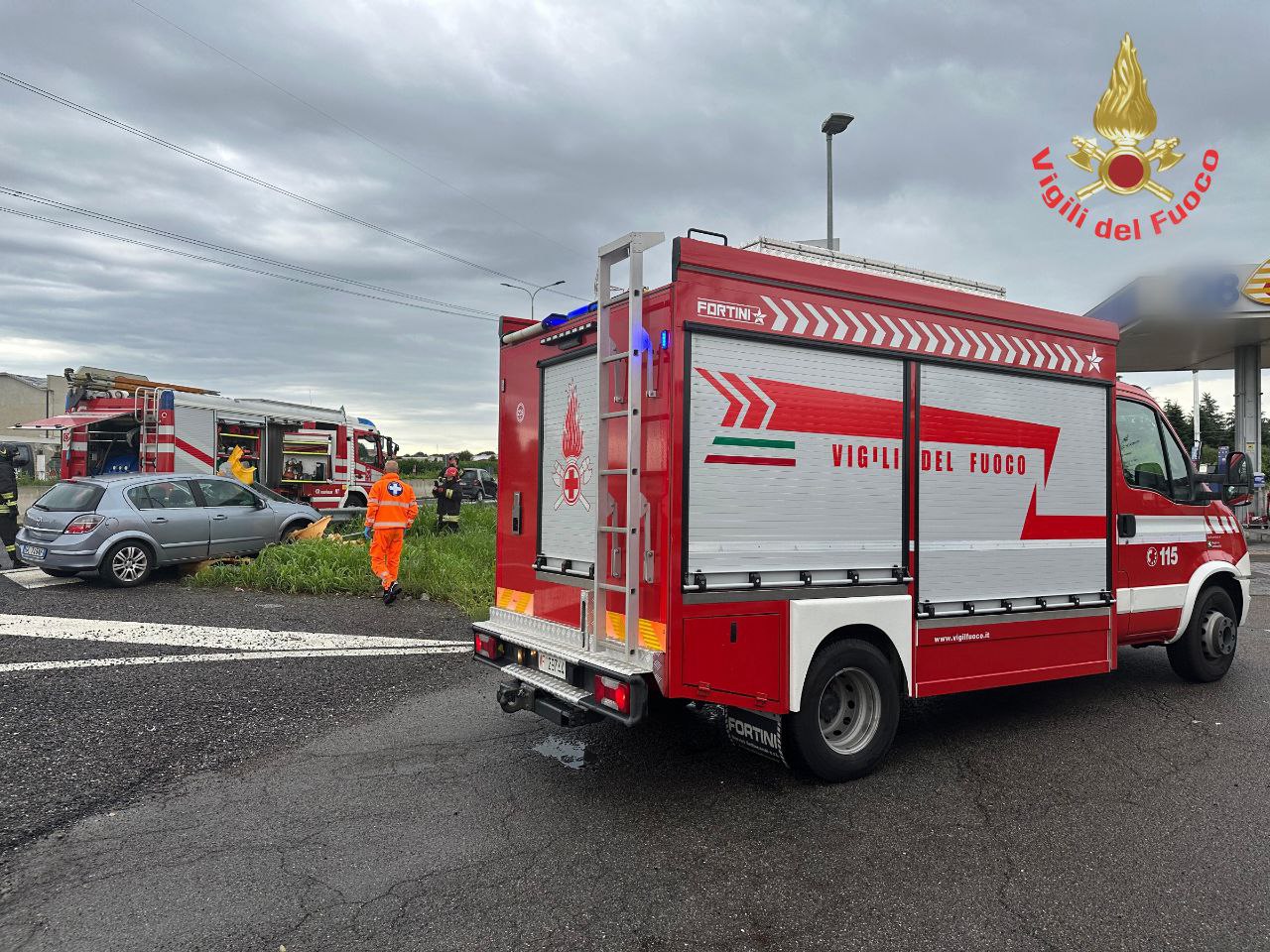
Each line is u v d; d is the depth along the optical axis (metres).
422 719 5.70
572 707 4.34
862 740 4.70
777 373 4.34
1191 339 22.09
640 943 3.00
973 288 5.66
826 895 3.35
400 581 10.76
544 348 5.09
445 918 3.15
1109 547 5.80
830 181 18.36
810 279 4.46
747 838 3.89
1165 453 6.53
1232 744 5.34
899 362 4.80
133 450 16.94
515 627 5.15
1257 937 3.07
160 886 3.39
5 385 56.53
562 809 4.20
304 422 18.98
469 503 29.92
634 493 4.06
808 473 4.42
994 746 5.28
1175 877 3.53
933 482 4.92
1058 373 5.52
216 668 6.83
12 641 7.58
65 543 10.63
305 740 5.24
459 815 4.12
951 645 4.98
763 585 4.23
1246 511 23.45
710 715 5.86
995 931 3.10
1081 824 4.07
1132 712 6.05
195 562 11.91
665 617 3.96
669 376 4.01
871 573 4.65
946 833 3.96
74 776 4.56
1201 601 6.67
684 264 4.05
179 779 4.55
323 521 13.57
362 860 3.63
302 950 2.94
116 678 6.44
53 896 3.29
